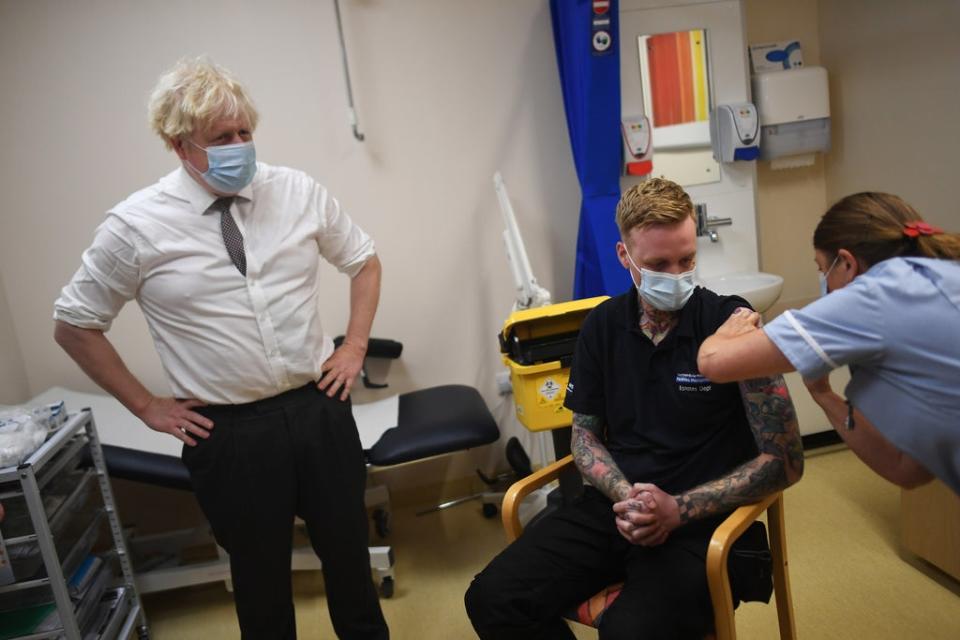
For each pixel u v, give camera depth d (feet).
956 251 3.59
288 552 5.52
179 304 5.02
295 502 5.43
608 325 4.94
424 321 9.42
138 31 8.20
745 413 4.61
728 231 9.59
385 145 8.96
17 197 8.32
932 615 6.09
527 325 6.88
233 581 5.50
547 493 8.10
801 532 7.62
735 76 9.25
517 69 9.13
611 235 8.50
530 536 4.92
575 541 4.80
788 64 9.91
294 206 5.41
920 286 3.43
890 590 6.50
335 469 5.46
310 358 5.33
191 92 4.66
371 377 9.42
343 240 5.91
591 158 8.51
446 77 8.98
